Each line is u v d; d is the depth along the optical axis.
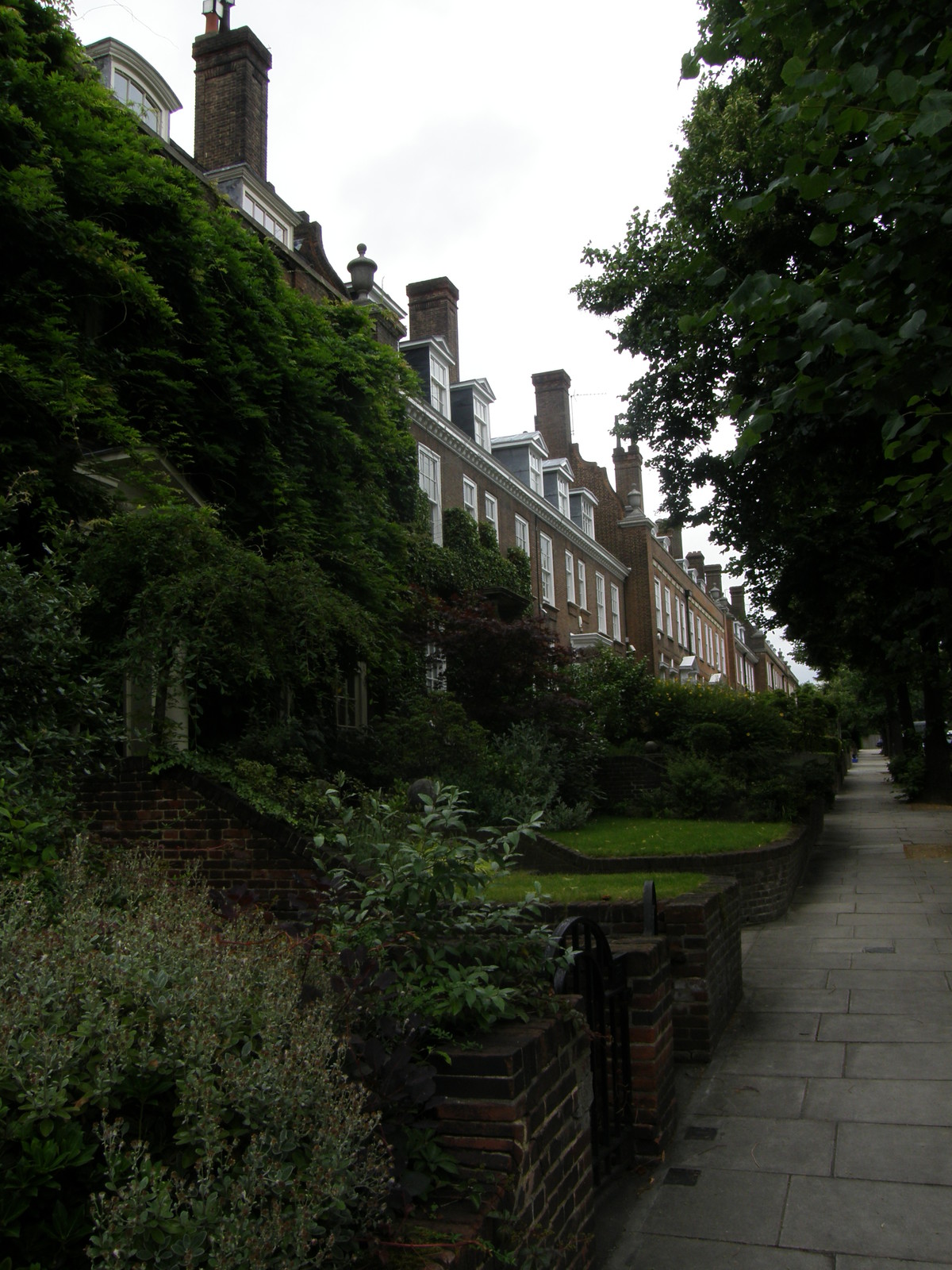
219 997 2.54
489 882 4.06
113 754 6.63
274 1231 2.01
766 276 5.31
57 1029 2.22
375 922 3.72
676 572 47.94
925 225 5.26
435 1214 2.74
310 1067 2.36
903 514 6.48
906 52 5.40
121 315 10.19
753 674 83.31
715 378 15.11
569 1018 3.78
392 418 16.11
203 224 10.93
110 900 4.30
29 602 5.00
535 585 29.36
